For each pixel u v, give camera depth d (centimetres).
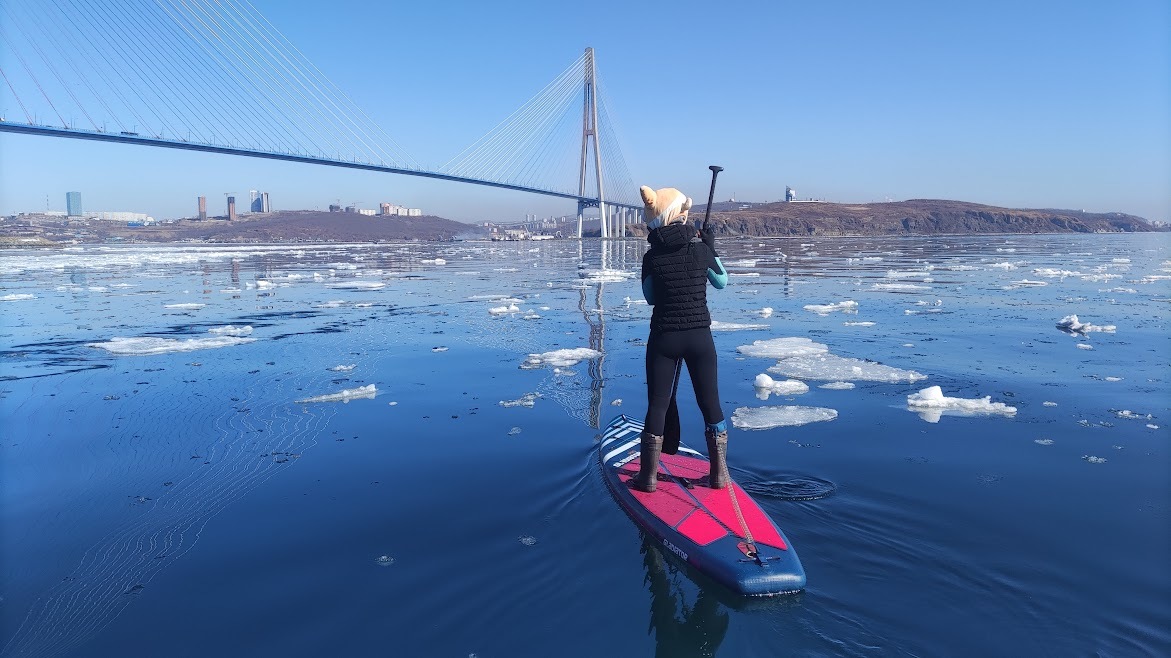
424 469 391
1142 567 266
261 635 227
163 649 220
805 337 845
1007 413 498
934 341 807
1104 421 474
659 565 276
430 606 245
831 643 221
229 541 301
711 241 349
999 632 225
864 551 282
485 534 304
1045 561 272
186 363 719
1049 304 1159
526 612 240
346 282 1855
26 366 711
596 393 571
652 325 349
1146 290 1385
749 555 268
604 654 215
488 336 884
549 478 374
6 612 244
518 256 3984
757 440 436
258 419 504
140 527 317
